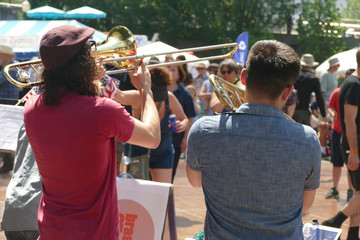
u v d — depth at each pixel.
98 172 2.42
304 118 8.07
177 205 7.21
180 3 35.84
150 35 34.91
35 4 26.62
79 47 2.37
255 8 35.28
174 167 6.57
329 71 13.89
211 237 2.35
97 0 31.81
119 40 3.10
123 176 3.53
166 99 5.36
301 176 2.31
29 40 14.68
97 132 2.37
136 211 3.34
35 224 3.00
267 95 2.35
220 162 2.33
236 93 3.03
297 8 35.97
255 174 2.28
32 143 2.47
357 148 5.49
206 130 2.38
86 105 2.39
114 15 32.38
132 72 3.00
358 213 5.18
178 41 36.16
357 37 36.66
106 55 3.08
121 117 2.41
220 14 35.25
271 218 2.28
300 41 36.16
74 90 2.41
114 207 2.51
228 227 2.31
